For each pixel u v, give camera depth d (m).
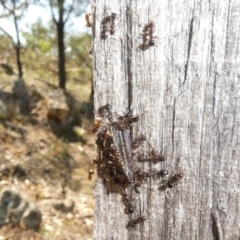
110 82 0.09
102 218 0.10
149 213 0.09
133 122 0.09
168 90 0.09
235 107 0.08
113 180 0.09
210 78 0.08
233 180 0.09
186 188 0.09
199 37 0.08
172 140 0.09
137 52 0.09
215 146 0.09
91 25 0.09
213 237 0.09
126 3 0.09
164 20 0.08
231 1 0.08
